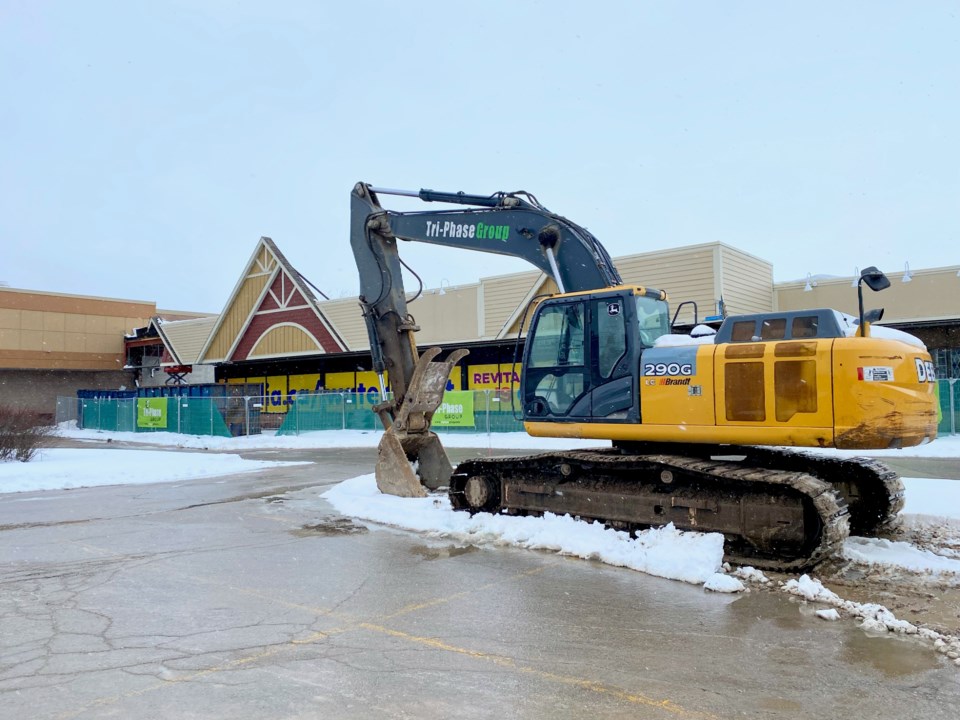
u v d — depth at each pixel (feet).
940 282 67.82
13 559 25.44
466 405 83.56
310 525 31.45
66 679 14.53
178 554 26.00
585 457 26.55
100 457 66.33
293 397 98.17
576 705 13.21
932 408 23.53
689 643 16.40
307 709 13.10
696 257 69.62
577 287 29.53
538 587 21.06
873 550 23.97
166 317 158.61
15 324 138.62
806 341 23.07
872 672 14.66
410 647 16.25
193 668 15.08
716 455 26.66
